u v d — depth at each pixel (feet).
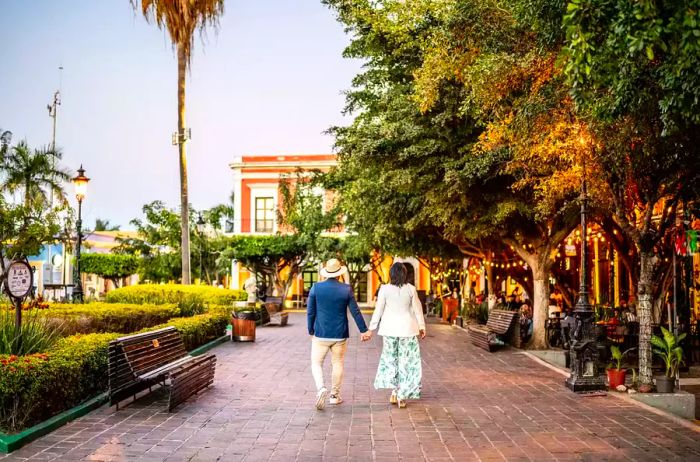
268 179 151.64
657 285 49.26
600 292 80.12
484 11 33.47
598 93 26.16
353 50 52.21
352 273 138.31
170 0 71.87
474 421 25.93
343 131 58.90
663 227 33.55
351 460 20.48
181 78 75.87
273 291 139.64
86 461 20.07
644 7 17.03
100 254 133.80
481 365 43.39
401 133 48.73
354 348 54.54
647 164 31.83
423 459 20.58
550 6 25.59
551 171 40.91
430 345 57.47
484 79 33.27
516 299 81.30
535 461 20.42
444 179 46.03
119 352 27.48
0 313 32.07
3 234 55.06
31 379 22.81
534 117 32.91
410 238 77.36
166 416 26.40
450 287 120.57
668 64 20.67
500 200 49.37
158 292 66.54
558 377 37.76
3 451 20.98
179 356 34.78
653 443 22.61
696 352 51.67
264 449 21.67
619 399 30.73
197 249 126.62
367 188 62.18
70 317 38.83
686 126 25.76
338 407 28.60
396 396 29.25
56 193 74.38
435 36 36.83
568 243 75.31
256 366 41.98
